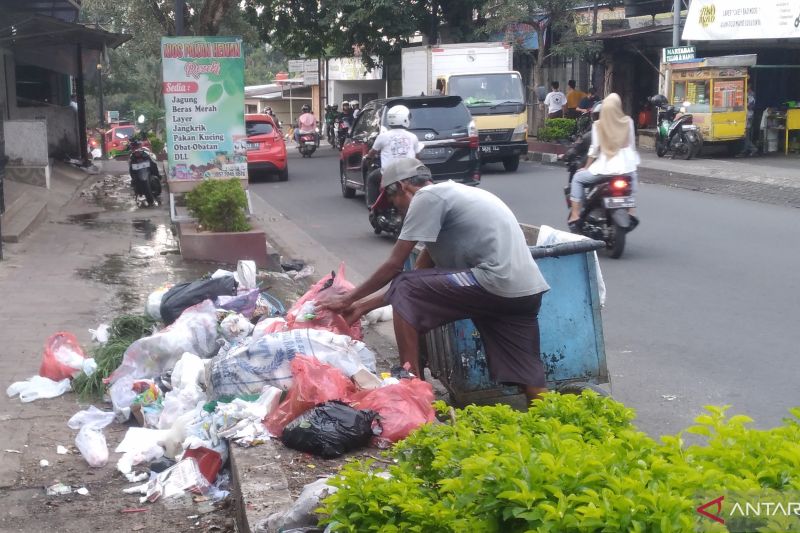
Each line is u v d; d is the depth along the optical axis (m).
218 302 6.91
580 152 12.14
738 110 21.78
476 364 5.62
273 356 5.38
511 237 5.07
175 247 12.38
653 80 29.44
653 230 13.19
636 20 29.59
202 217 11.90
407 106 16.42
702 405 6.15
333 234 14.14
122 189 19.69
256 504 4.03
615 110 10.98
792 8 20.20
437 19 32.50
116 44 21.81
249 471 4.41
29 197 15.37
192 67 12.98
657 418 5.92
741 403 6.15
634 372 6.90
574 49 27.31
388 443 4.78
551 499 2.50
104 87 48.53
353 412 4.73
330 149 35.12
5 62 20.61
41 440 5.54
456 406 5.90
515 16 27.11
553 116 28.06
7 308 8.67
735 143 22.47
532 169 23.05
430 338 5.95
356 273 11.17
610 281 10.03
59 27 18.78
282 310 7.55
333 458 4.62
